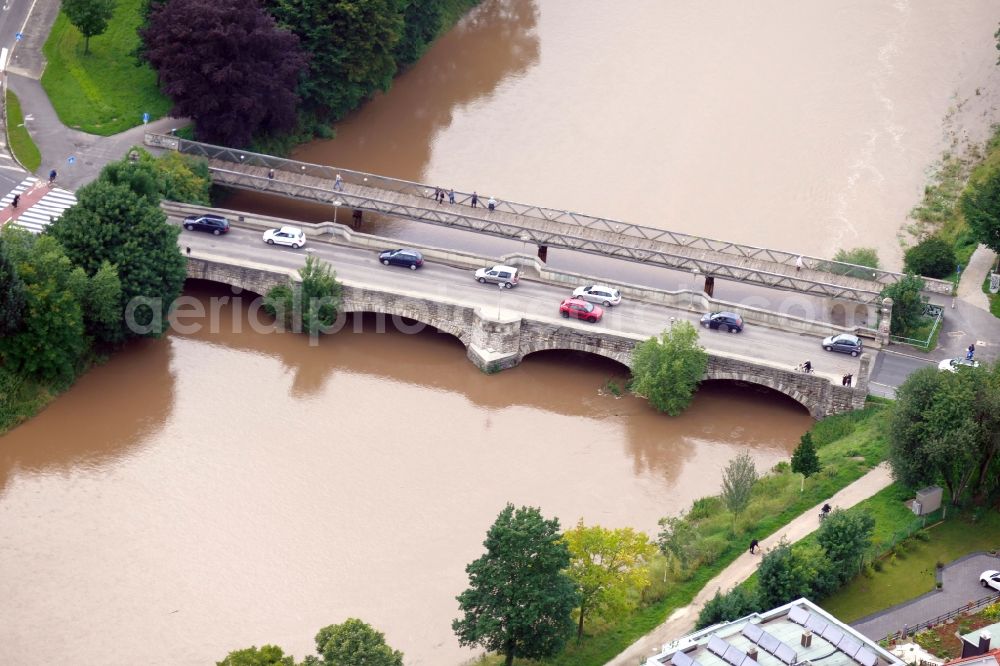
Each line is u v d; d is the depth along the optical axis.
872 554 172.88
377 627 167.75
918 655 155.88
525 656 158.12
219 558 176.12
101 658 163.12
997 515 180.12
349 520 182.38
